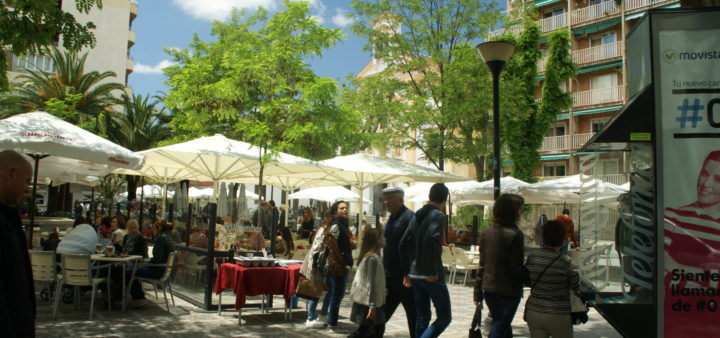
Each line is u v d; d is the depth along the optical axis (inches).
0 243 107.3
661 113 156.0
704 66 156.1
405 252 225.6
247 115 534.0
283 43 500.4
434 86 813.2
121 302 354.3
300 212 1427.2
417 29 815.7
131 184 1151.0
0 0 260.2
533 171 1000.9
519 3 831.7
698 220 152.3
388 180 652.7
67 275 302.8
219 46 801.6
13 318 107.7
